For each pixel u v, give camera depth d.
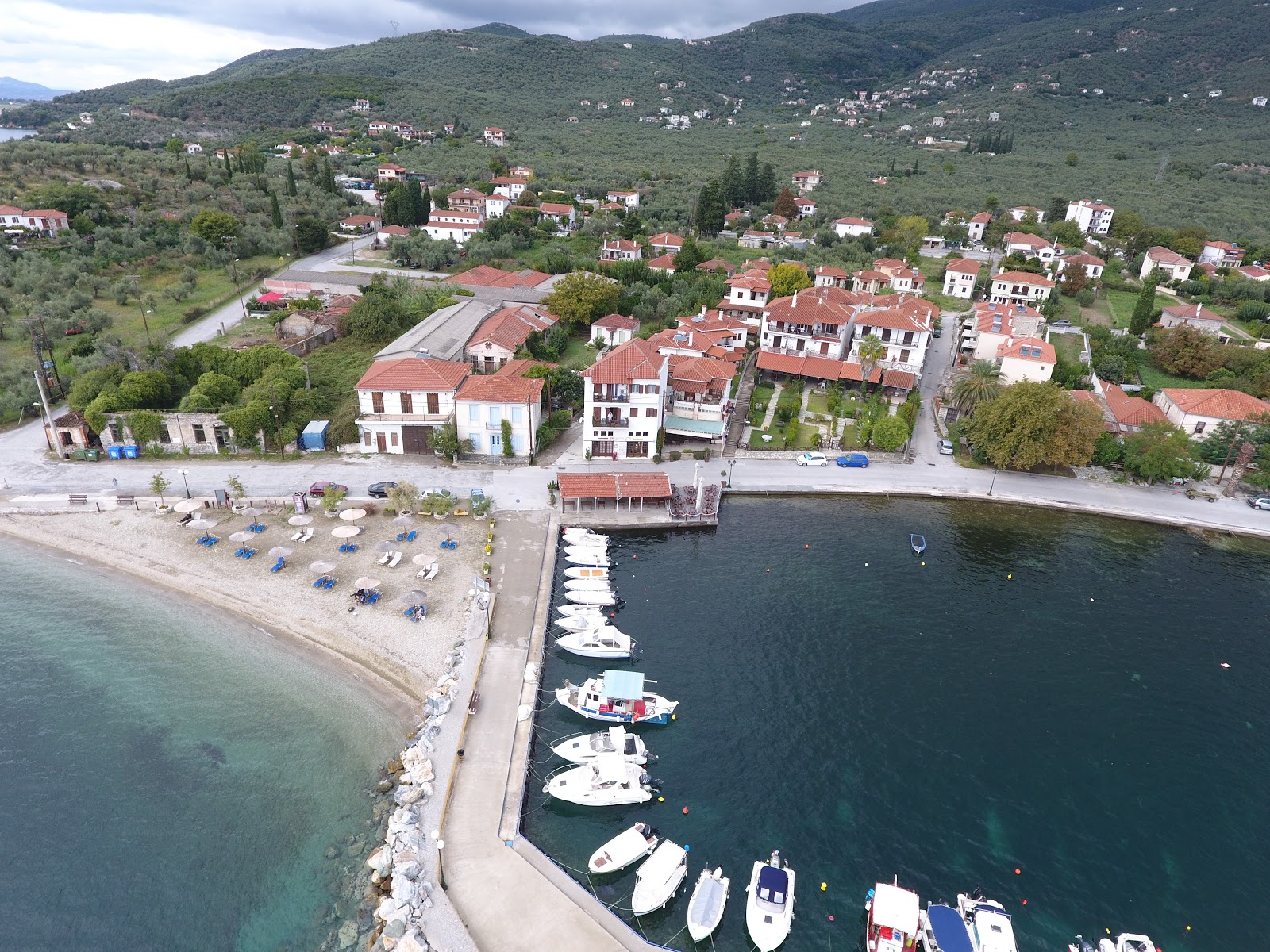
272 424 85.19
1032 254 183.38
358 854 40.84
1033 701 55.66
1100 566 73.44
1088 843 44.78
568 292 126.81
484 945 35.53
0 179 156.88
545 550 69.44
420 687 52.47
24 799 44.09
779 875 40.50
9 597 61.00
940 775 48.97
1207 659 60.84
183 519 72.00
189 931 37.03
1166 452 87.44
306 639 57.03
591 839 43.16
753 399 108.00
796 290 141.25
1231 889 42.47
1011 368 108.75
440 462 85.25
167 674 53.50
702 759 49.25
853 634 62.12
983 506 84.81
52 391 92.25
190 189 174.38
